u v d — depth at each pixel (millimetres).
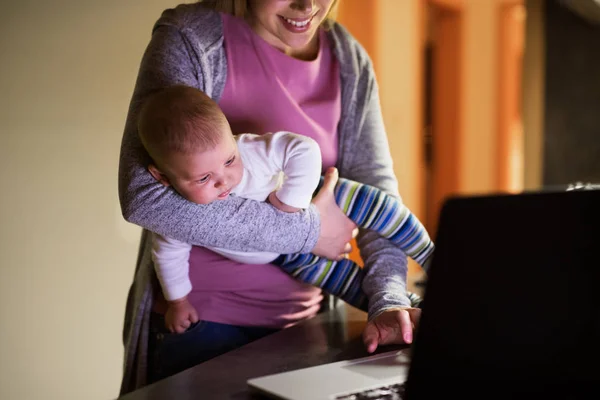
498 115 5113
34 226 2068
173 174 958
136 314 1171
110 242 2271
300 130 1192
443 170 4824
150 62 1091
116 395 2336
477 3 4742
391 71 3582
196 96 986
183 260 1112
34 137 2041
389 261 1146
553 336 646
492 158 5078
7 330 2045
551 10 3275
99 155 2209
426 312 631
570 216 662
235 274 1137
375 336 946
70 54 2102
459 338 633
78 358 2221
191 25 1133
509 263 645
